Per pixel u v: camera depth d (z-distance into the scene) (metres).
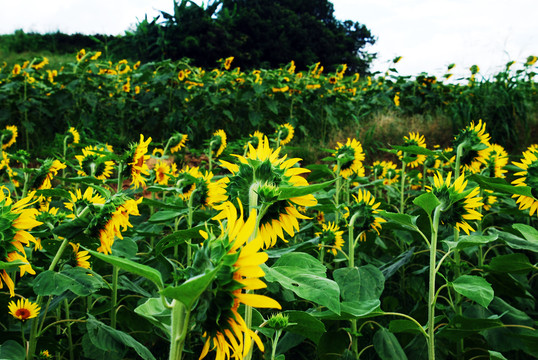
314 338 1.74
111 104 7.92
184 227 2.98
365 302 1.72
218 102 7.78
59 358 2.20
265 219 1.40
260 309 2.64
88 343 1.93
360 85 11.33
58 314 2.22
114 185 4.55
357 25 33.97
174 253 3.00
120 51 16.55
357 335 2.10
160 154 4.39
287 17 26.59
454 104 7.67
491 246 2.86
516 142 6.39
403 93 9.82
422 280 2.98
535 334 2.11
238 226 0.87
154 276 0.85
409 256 2.60
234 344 0.85
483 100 6.84
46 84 7.66
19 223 1.38
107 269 2.83
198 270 0.86
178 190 2.80
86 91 7.90
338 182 3.37
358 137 7.48
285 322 1.50
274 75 8.71
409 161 3.54
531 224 3.50
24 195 2.84
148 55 16.25
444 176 3.75
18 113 7.24
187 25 17.36
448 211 1.77
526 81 7.82
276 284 2.53
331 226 2.86
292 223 1.41
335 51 27.72
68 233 1.70
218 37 18.16
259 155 1.47
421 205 1.74
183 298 0.82
